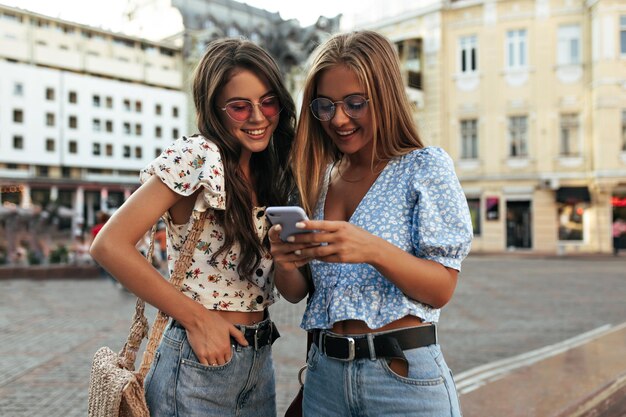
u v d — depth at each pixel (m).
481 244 22.72
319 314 1.56
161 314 1.55
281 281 1.67
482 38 22.47
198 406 1.55
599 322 7.34
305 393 1.65
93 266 14.78
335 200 1.67
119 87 50.00
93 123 48.97
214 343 1.53
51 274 14.45
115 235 1.43
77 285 13.04
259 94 1.60
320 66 1.55
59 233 24.70
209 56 1.63
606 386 3.58
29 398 4.26
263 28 43.84
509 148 22.31
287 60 34.75
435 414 1.41
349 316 1.46
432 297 1.39
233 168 1.59
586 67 21.20
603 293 10.32
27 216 19.66
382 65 1.53
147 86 51.34
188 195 1.50
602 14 20.36
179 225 1.60
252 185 1.74
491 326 7.17
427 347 1.46
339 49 1.54
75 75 47.91
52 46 47.12
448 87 23.08
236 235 1.57
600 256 19.67
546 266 16.48
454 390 1.49
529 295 10.18
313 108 1.59
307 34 35.19
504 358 5.38
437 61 23.02
